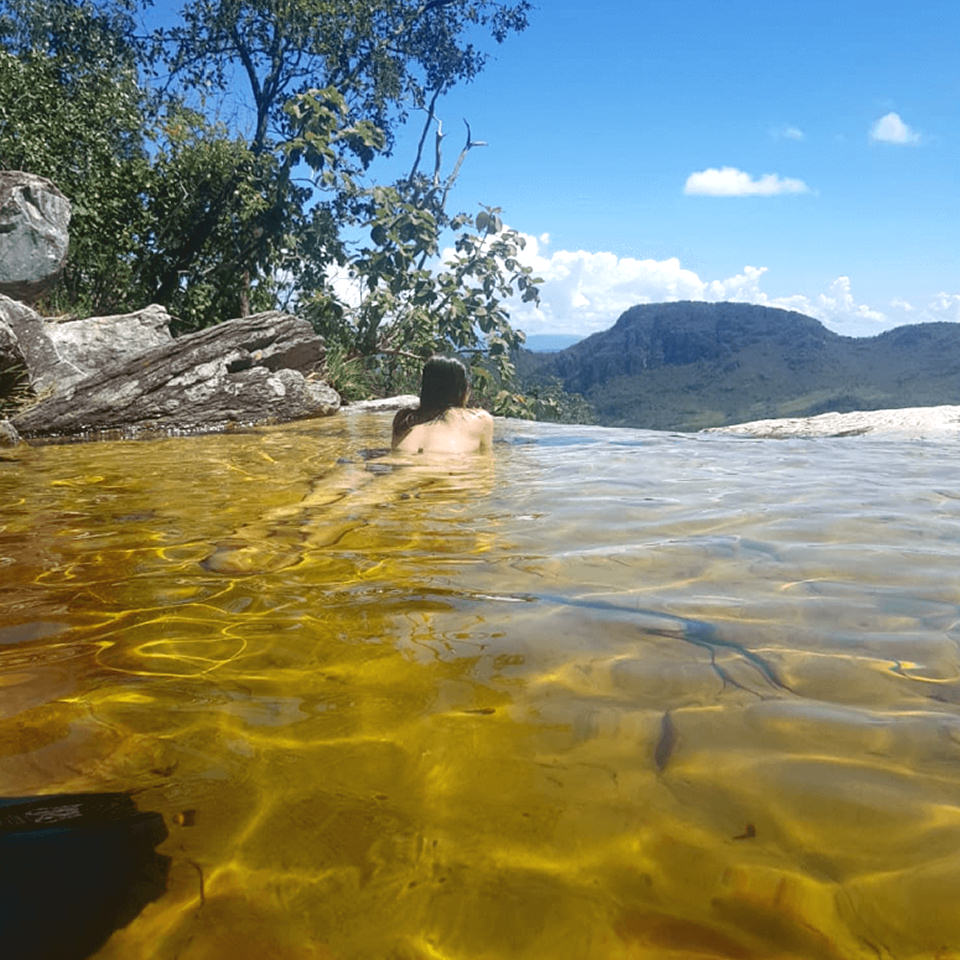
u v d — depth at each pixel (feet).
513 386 60.49
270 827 3.82
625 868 3.50
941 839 3.67
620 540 10.36
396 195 56.75
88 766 4.43
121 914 3.20
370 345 57.93
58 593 8.21
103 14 71.82
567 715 5.04
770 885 3.38
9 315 32.91
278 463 20.44
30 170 47.47
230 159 56.18
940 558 9.12
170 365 33.40
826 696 5.27
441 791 4.15
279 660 6.11
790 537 10.37
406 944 3.07
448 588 8.13
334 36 69.62
